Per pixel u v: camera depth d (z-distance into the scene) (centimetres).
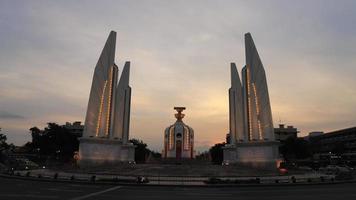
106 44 6181
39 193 2431
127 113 7400
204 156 10450
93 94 5875
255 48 6141
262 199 2230
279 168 5466
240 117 6762
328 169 6906
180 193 2638
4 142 8306
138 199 2180
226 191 2862
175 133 8569
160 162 7994
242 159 5962
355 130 10081
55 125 9488
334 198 2283
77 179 3691
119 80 6788
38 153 10194
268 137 5681
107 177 4166
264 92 5884
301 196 2430
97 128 5825
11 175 4194
